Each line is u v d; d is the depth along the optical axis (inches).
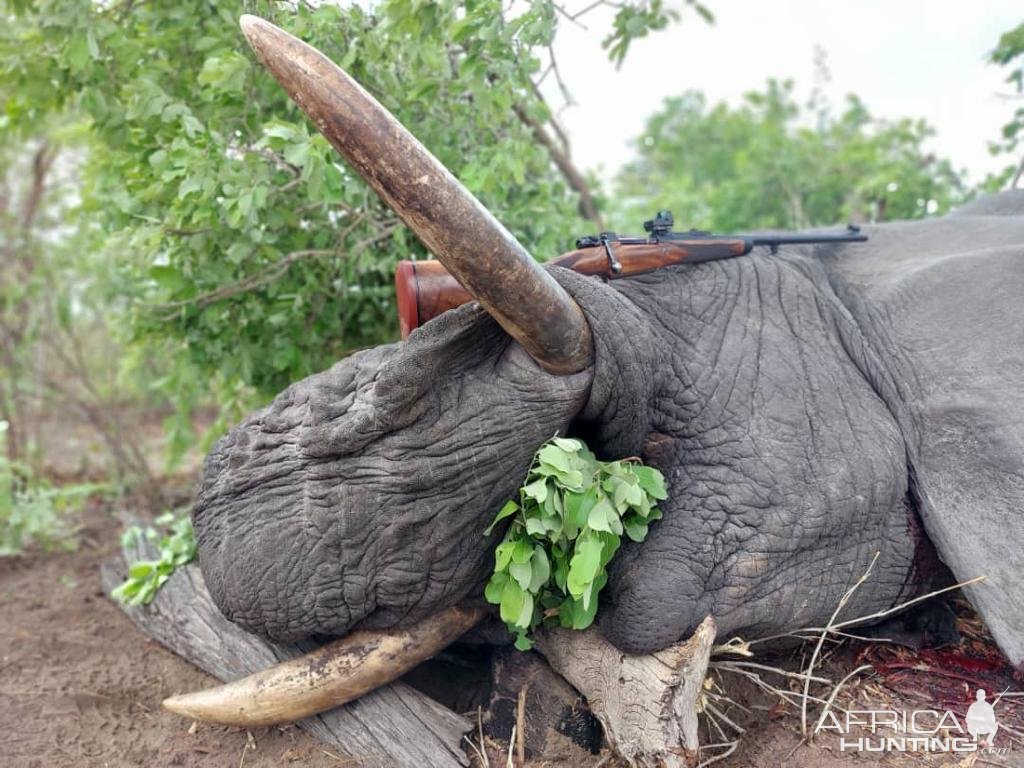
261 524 122.2
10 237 296.2
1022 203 173.2
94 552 236.1
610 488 115.7
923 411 134.4
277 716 128.0
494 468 115.3
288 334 192.2
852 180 372.8
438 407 114.8
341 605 120.9
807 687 124.3
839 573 128.8
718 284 139.8
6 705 149.2
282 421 122.9
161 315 197.3
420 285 123.6
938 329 138.9
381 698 129.3
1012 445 125.3
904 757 116.4
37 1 189.0
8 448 288.2
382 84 169.9
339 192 154.2
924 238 160.9
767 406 128.6
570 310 109.2
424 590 119.6
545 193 200.8
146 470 270.4
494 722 130.0
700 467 126.3
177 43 181.8
